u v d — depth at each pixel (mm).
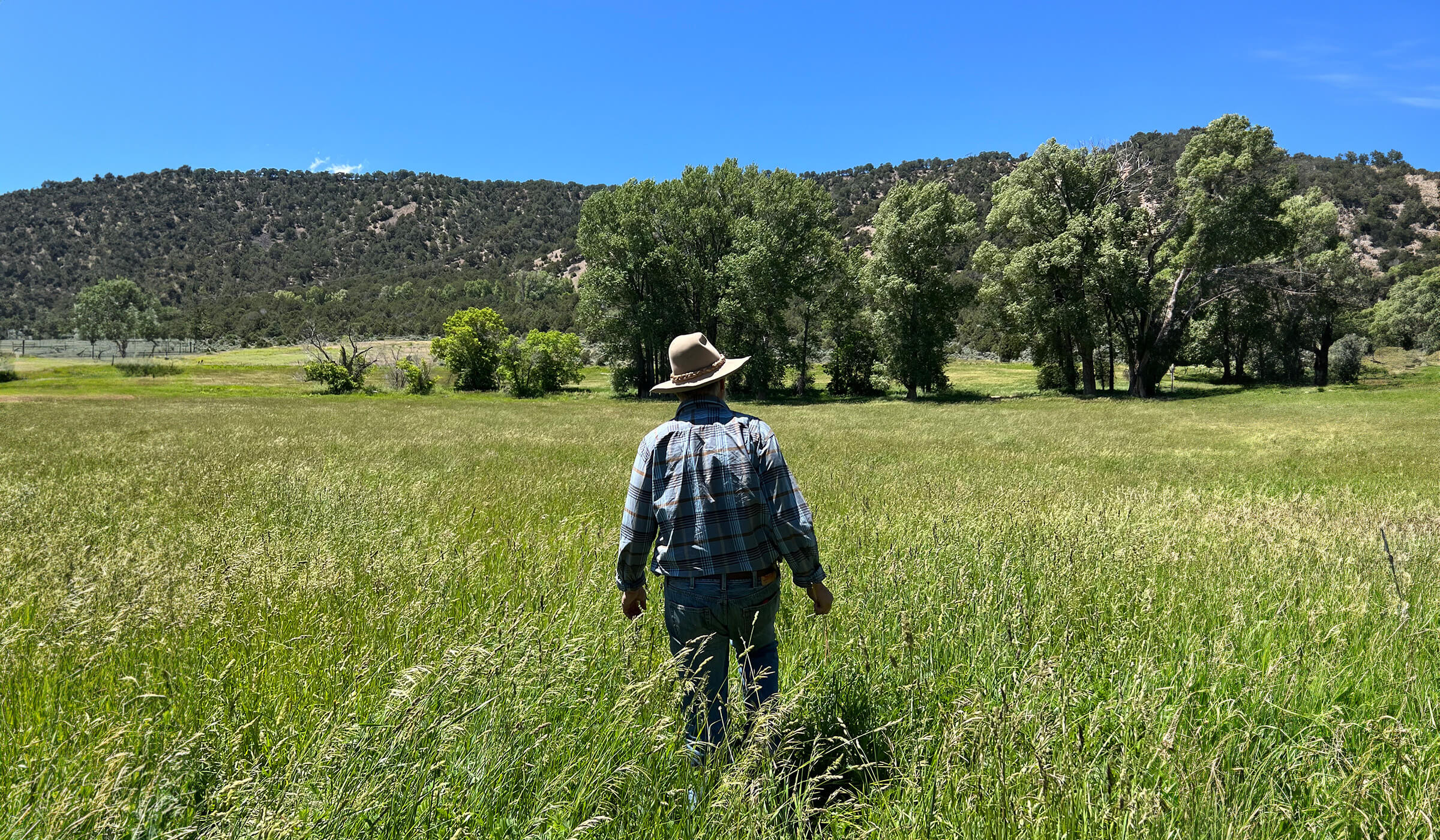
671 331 54750
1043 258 44844
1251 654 3258
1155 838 1887
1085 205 46375
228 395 53531
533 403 46781
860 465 14328
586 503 8109
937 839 1994
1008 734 2244
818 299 58062
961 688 2826
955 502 8586
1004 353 61406
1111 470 14367
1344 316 55750
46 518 6180
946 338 52312
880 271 52062
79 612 3197
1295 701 2809
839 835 2025
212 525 5891
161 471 10047
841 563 4746
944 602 3871
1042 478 12812
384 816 1853
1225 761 2250
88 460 12172
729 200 56969
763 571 2652
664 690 2607
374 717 2148
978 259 48750
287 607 3633
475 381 62719
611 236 53531
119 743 2115
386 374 60688
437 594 3771
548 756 2166
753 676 2600
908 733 2590
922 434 23312
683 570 2633
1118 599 4031
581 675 2688
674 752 2332
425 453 14992
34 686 2645
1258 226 42406
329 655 2959
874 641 3346
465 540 5703
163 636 3064
